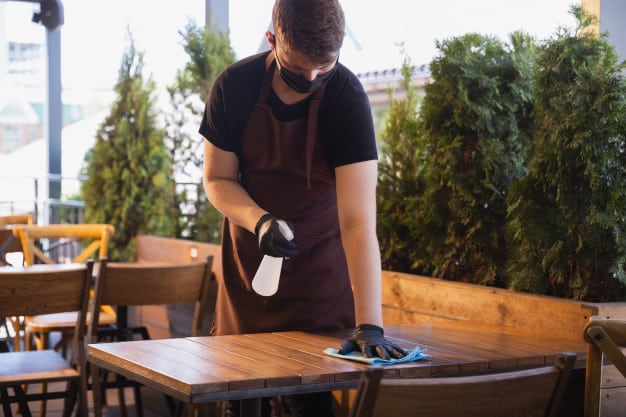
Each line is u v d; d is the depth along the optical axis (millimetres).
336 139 2098
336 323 2275
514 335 2480
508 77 3158
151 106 5094
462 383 1538
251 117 2143
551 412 1669
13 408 4293
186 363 1813
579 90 2676
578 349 2258
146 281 3443
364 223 2068
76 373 3188
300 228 2211
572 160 2668
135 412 4230
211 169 2201
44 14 7086
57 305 3172
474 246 3133
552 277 2814
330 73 1979
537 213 2797
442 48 3230
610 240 2648
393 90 3766
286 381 1697
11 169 17922
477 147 3100
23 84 17188
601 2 3068
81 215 7062
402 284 3135
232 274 2295
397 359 1891
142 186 5055
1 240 4617
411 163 3514
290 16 1806
